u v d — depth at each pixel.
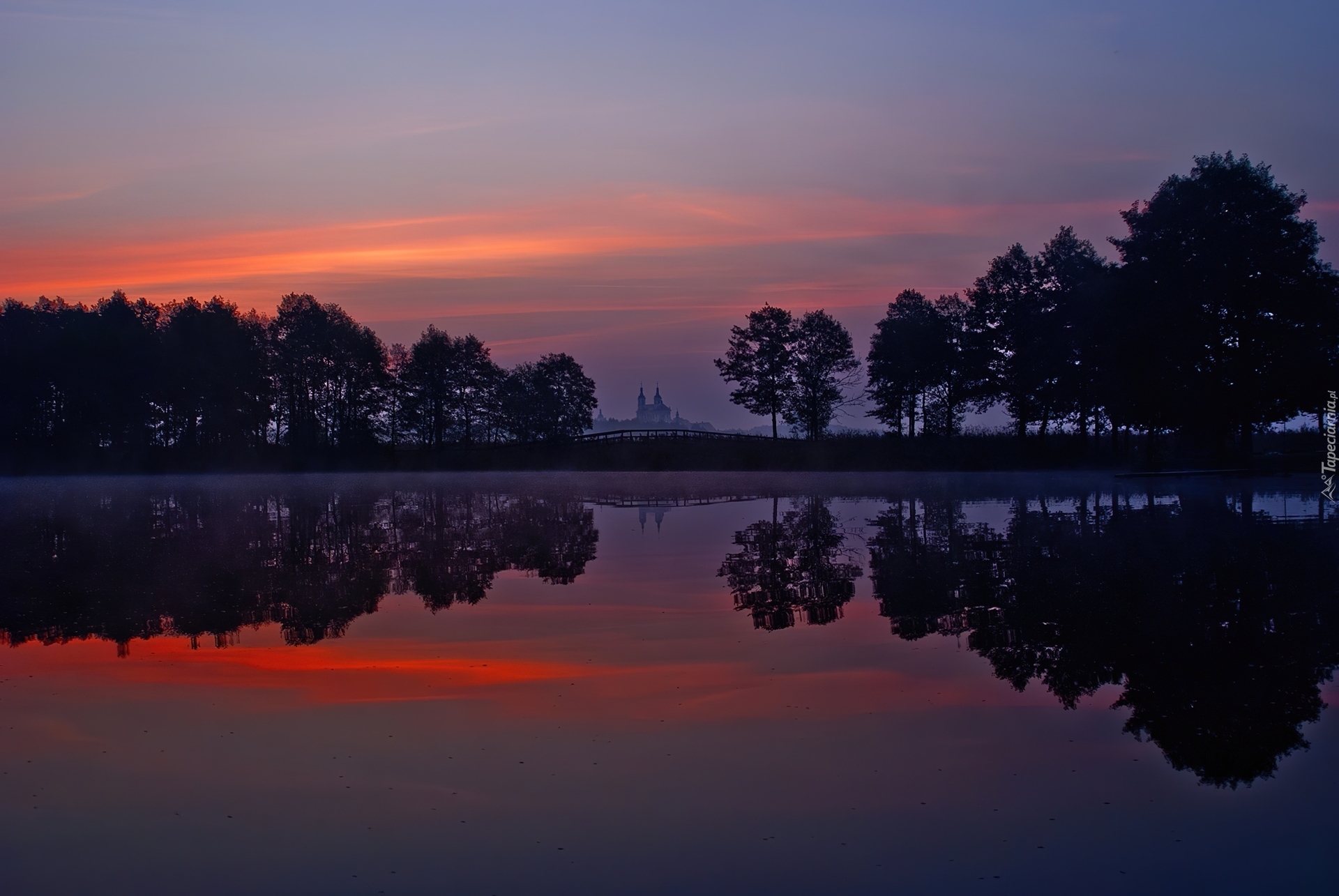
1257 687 7.19
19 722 6.77
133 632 9.80
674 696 7.21
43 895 4.29
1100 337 46.00
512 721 6.66
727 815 5.05
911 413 67.38
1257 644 8.50
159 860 4.63
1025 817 4.98
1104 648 8.42
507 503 30.70
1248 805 5.07
